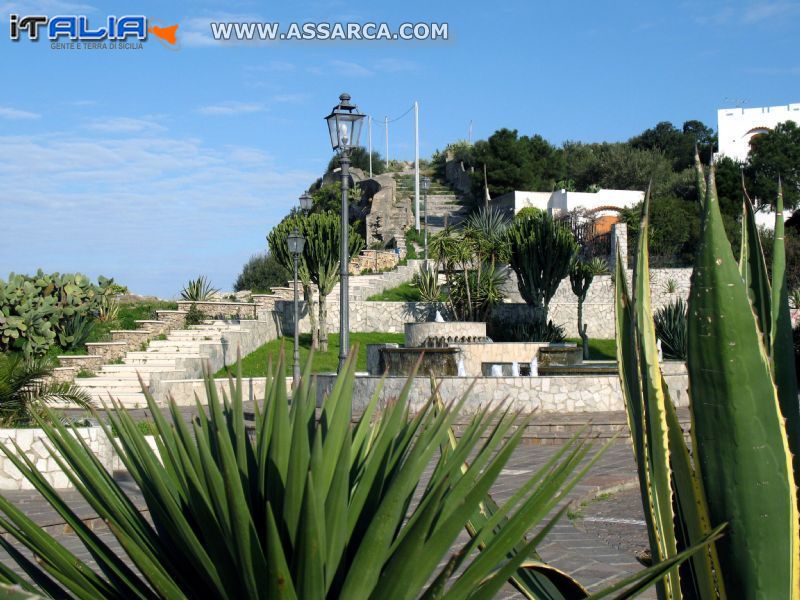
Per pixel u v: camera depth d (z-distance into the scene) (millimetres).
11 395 11336
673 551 2633
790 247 36719
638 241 2770
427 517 2568
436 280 34469
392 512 2635
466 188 69875
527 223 32125
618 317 2934
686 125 77000
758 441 2402
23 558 3102
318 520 2674
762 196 48125
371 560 2641
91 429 11242
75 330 26531
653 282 35469
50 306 25359
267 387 3322
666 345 27984
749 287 2814
